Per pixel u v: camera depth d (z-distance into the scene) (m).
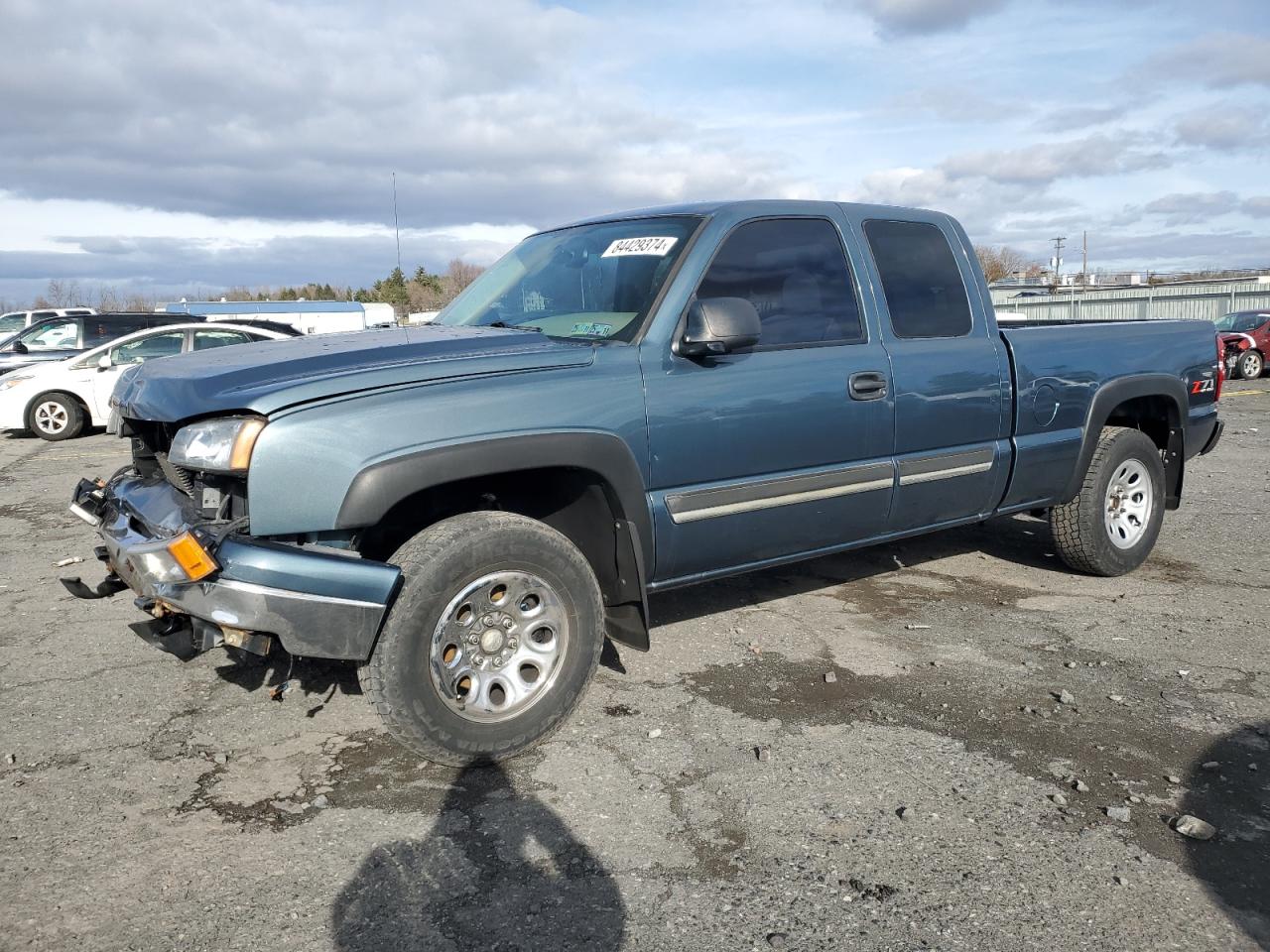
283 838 2.78
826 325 3.99
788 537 3.92
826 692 3.81
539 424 3.16
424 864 2.65
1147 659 4.15
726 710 3.64
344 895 2.51
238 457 2.79
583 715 3.59
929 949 2.30
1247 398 16.48
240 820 2.88
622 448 3.35
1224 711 3.63
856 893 2.52
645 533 3.47
